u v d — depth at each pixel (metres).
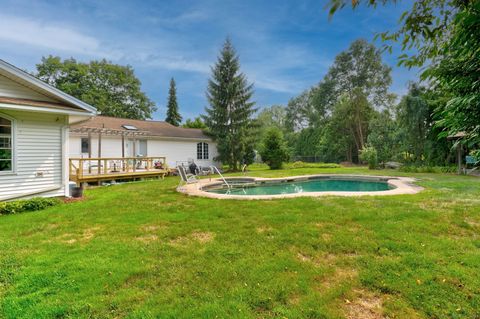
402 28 1.72
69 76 27.52
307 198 6.80
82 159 10.20
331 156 27.92
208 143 20.55
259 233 4.11
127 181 12.30
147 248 3.55
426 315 2.12
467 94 1.53
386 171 16.27
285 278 2.70
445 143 15.10
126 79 30.59
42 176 7.18
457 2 1.48
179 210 5.80
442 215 4.85
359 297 2.38
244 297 2.38
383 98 27.25
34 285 2.62
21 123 6.81
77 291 2.51
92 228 4.54
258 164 25.25
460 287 2.46
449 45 1.53
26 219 5.15
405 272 2.76
